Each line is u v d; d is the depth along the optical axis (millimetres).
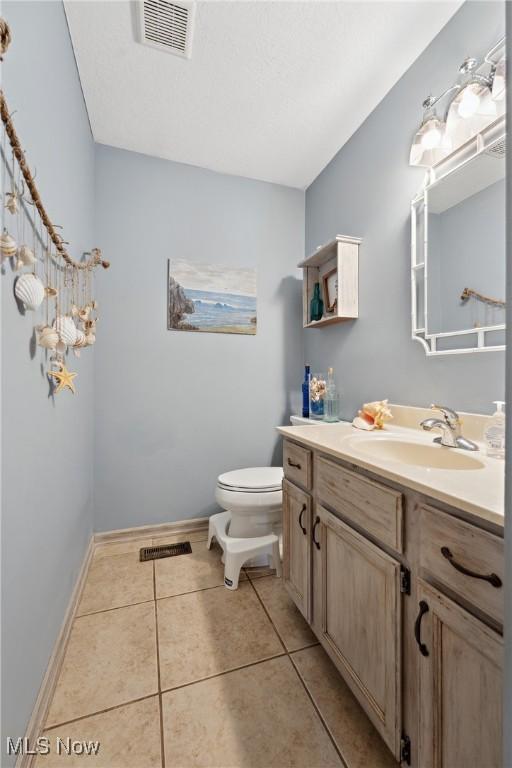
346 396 1930
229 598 1503
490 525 581
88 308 1450
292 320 2420
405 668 763
